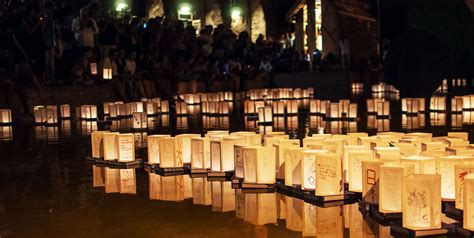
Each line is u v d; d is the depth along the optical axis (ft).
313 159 14.15
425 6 82.53
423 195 11.02
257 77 68.39
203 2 93.76
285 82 74.69
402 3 85.81
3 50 43.98
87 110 38.06
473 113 38.14
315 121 35.19
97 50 51.57
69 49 50.78
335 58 78.59
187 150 18.29
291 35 99.04
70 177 17.51
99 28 54.65
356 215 12.48
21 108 39.81
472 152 15.03
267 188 15.24
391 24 86.84
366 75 74.38
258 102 40.65
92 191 15.38
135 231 11.28
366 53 86.12
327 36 84.89
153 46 56.59
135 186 15.90
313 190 14.17
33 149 24.34
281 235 10.93
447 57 47.73
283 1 99.35
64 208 13.43
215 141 16.99
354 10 85.76
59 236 11.06
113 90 48.93
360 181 14.07
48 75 45.27
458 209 12.47
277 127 31.96
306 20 93.61
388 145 16.83
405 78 48.11
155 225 11.72
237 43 72.02
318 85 72.33
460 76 78.43
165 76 54.08
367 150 15.15
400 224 11.39
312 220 12.08
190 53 62.23
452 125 30.83
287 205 13.44
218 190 15.20
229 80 63.67
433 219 11.02
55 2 56.34
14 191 15.56
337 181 13.76
